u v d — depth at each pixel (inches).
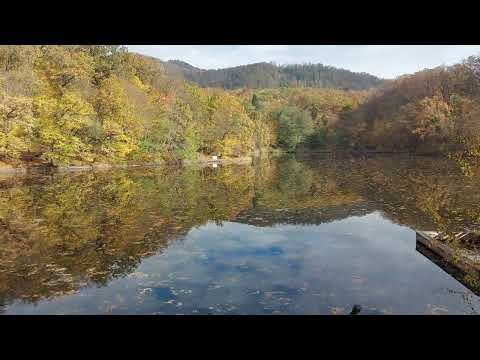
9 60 1405.0
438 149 2177.7
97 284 346.0
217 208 725.9
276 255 439.2
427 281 352.5
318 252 451.8
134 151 1755.7
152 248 462.6
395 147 2716.5
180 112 2033.7
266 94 5128.0
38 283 348.2
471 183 1038.4
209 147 2375.7
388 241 500.7
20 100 1197.1
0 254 432.8
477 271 332.2
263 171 1561.3
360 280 354.6
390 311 287.4
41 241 486.9
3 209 687.1
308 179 1232.2
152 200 801.6
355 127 3142.2
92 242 484.4
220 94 2851.9
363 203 780.0
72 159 1514.5
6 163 1321.4
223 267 394.9
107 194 871.7
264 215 666.8
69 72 1605.6
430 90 2425.0
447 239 433.7
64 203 751.7
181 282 351.3
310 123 3543.3
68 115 1406.3
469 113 1850.4
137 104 1793.8
